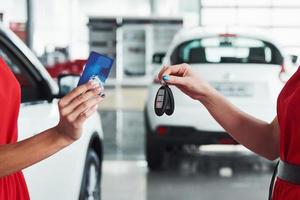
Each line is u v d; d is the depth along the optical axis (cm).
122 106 1505
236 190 515
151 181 548
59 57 1886
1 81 152
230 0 2645
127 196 488
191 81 166
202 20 2650
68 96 127
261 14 2658
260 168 621
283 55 568
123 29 2434
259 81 543
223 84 545
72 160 289
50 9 2634
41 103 279
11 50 293
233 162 654
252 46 576
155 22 2427
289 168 141
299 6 2638
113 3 2653
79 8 2659
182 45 577
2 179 150
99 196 362
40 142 130
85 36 2609
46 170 240
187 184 537
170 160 660
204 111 534
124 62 2433
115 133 969
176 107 540
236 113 168
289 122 139
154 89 560
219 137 534
